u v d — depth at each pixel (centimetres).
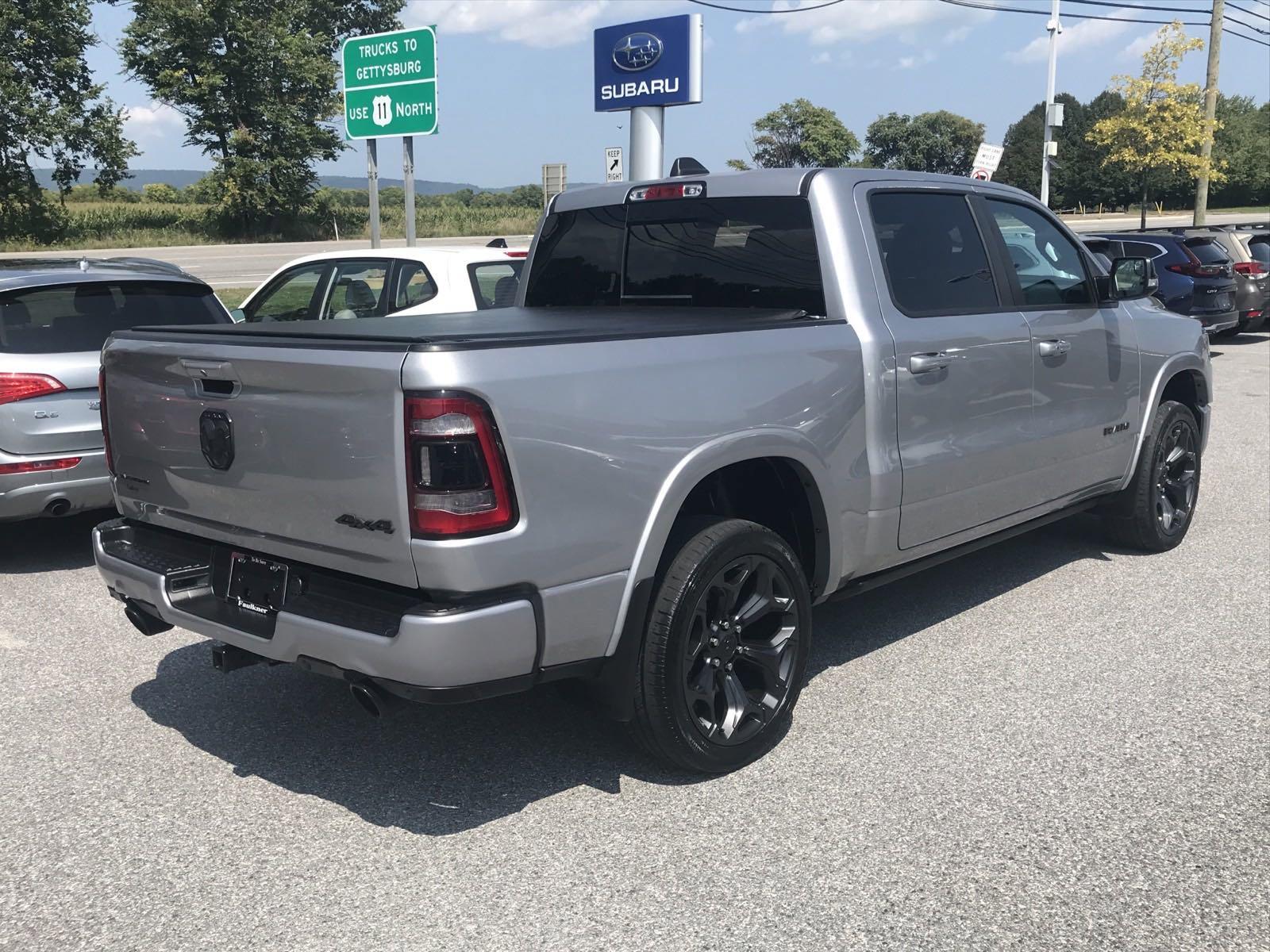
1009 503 492
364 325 375
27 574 630
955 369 443
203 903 302
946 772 371
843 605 552
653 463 332
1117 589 567
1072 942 279
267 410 323
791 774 371
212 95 5300
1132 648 484
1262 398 1214
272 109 5388
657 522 334
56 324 609
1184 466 638
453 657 295
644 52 1566
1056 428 511
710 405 348
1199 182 2952
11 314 597
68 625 539
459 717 424
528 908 297
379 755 393
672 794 360
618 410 322
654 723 350
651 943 280
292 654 324
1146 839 326
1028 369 485
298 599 327
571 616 318
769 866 315
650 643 344
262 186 5397
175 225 5478
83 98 4816
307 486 316
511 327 359
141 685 462
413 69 1325
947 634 506
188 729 417
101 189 4928
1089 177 8481
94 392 607
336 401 304
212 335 349
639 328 344
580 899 301
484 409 292
